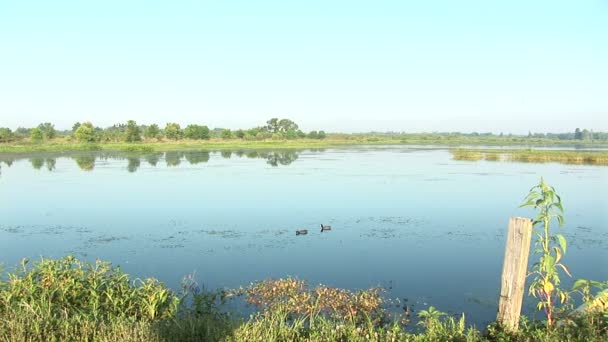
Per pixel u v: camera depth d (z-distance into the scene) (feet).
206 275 41.78
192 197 90.79
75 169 145.79
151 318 23.98
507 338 20.02
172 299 26.48
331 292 35.65
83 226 63.98
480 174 133.90
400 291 37.55
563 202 83.71
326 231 60.85
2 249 51.26
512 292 20.61
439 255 48.88
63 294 24.49
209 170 145.69
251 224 65.62
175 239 56.39
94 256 48.34
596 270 42.96
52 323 21.26
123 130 328.29
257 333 21.15
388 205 81.71
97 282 26.45
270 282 38.50
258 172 140.05
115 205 81.35
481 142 458.91
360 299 34.27
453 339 21.24
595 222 66.08
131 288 27.22
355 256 48.44
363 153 245.24
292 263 45.91
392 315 32.27
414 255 48.98
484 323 30.76
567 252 49.96
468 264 45.50
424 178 123.75
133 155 214.48
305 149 288.71
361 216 71.56
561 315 21.33
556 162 181.98
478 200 87.04
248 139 351.46
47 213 73.51
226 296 35.47
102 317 22.50
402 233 59.77
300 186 107.55
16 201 84.79
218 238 56.85
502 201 85.71
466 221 67.51
